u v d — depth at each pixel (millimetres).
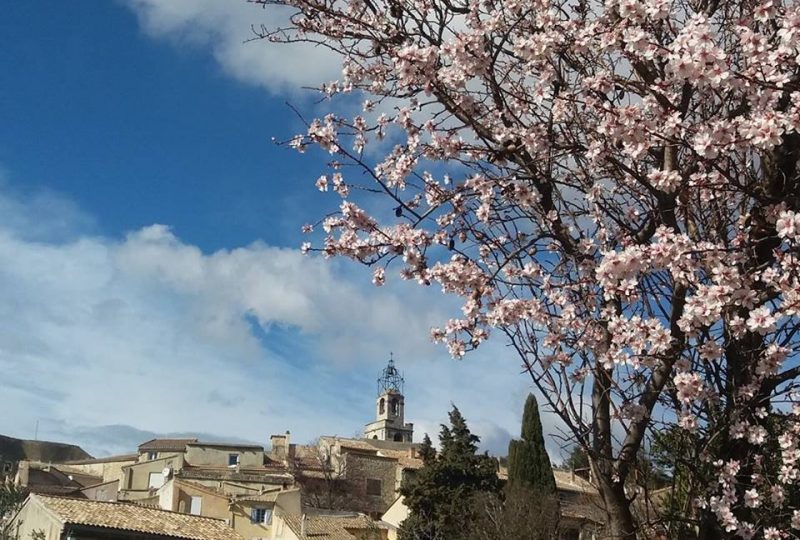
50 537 29531
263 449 68250
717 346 5676
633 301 5879
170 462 59031
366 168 6730
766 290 5613
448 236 6695
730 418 5867
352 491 59312
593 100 6004
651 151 6363
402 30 6801
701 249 5395
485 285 6387
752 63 5277
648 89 5863
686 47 5141
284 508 45688
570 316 6176
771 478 6512
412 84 6363
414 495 41000
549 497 30203
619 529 5820
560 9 6414
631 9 5613
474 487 40219
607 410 6035
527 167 6359
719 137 5367
